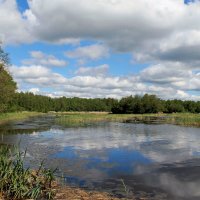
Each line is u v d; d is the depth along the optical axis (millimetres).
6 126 54406
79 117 82938
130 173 18547
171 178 17391
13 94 77062
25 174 14438
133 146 29266
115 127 52156
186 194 14555
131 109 117188
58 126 54531
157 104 116562
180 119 72875
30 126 54375
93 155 24500
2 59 64000
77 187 15453
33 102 137250
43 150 26734
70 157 23531
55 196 13820
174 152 25781
